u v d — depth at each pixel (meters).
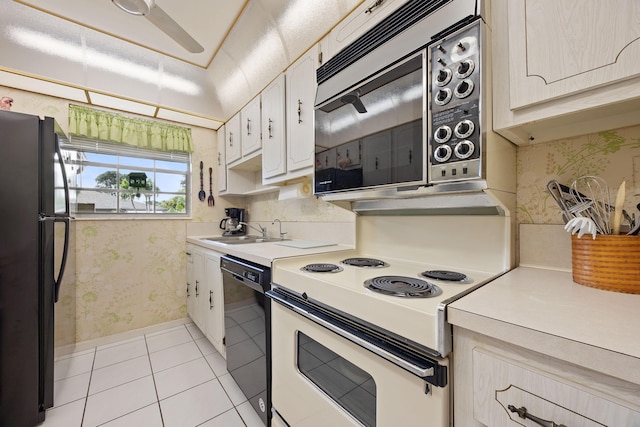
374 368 0.76
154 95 2.35
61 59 1.90
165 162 2.76
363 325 0.79
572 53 0.65
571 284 0.79
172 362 2.04
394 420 0.70
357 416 0.84
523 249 1.02
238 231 3.00
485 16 0.79
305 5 1.53
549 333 0.47
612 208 0.80
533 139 0.94
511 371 0.52
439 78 0.84
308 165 1.55
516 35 0.75
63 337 1.93
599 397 0.42
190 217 2.85
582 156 0.90
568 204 0.86
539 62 0.70
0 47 1.71
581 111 0.67
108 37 1.95
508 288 0.75
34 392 1.42
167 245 2.70
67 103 2.21
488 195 0.85
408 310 0.67
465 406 0.59
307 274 1.06
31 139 1.45
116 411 1.53
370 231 1.52
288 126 1.73
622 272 0.70
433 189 0.91
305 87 1.57
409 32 0.94
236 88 2.40
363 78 1.10
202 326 2.31
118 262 2.44
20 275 1.41
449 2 0.83
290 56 1.83
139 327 2.53
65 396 1.65
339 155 1.25
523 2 0.73
